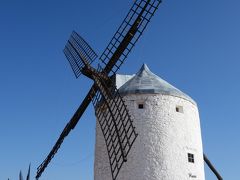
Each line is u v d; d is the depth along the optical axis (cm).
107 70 1741
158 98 1708
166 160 1606
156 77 1853
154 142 1631
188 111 1756
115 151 1526
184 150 1662
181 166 1623
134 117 1673
